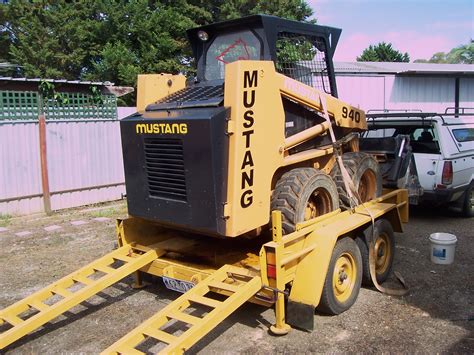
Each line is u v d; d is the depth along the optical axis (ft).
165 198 14.64
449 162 26.48
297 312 13.99
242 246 16.84
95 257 22.36
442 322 15.02
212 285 13.67
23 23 71.51
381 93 56.95
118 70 66.13
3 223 29.01
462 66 64.44
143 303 16.93
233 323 15.07
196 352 13.37
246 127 13.32
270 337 14.12
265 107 13.94
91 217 30.71
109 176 35.70
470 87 60.95
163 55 70.38
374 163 19.43
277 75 14.46
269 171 14.29
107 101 35.35
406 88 57.93
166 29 71.67
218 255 15.90
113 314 16.10
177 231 18.03
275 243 13.29
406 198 20.77
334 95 18.70
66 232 26.96
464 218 29.43
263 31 15.53
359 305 16.35
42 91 31.58
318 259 14.02
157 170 14.70
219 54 17.12
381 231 18.37
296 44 16.81
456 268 20.10
